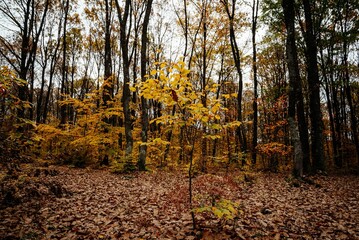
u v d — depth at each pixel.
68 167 10.86
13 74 3.76
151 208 4.84
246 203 5.22
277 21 13.88
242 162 11.48
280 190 6.88
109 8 17.22
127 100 10.75
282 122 12.42
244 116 22.83
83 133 11.70
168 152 13.16
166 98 3.48
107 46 14.06
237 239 3.35
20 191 5.22
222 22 16.62
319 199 5.75
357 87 16.73
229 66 19.06
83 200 5.39
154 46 20.98
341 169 15.11
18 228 3.74
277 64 20.03
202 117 3.46
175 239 3.43
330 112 17.44
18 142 4.22
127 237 3.56
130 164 9.96
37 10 16.94
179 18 17.58
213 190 3.71
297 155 8.39
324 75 15.66
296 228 3.81
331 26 15.58
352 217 4.37
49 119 19.34
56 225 3.96
